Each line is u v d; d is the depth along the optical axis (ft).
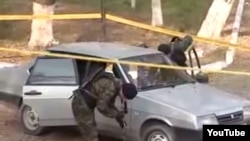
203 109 22.86
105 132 25.26
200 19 73.82
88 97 23.12
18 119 29.94
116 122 24.40
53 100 26.43
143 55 26.61
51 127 27.55
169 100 23.45
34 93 26.96
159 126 23.25
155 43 63.41
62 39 65.67
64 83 26.30
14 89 29.01
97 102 22.76
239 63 48.62
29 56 54.29
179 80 26.25
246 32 62.23
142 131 23.82
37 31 57.72
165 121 22.88
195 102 23.47
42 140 27.17
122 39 65.46
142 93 24.20
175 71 26.66
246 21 66.69
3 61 52.01
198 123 22.26
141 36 67.05
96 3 83.97
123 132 24.52
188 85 25.84
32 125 27.81
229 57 48.49
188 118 22.41
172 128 22.75
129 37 66.18
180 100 23.52
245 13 69.41
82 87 23.43
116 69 25.21
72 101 23.94
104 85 22.58
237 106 23.81
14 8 80.69
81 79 26.07
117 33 67.77
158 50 29.91
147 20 77.30
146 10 83.25
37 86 27.02
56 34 67.97
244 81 42.11
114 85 22.58
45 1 56.08
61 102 26.18
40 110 26.91
